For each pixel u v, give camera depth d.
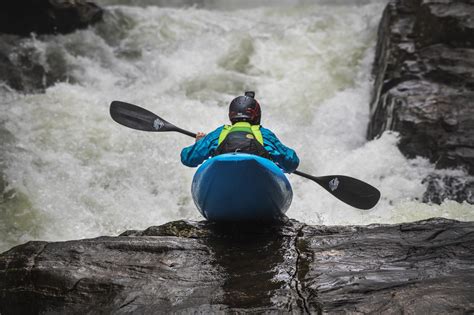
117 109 12.41
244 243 10.20
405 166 19.83
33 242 10.10
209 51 28.97
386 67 23.33
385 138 20.52
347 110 25.44
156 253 9.83
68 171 20.36
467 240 9.71
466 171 19.14
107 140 21.73
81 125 22.33
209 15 32.91
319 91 26.59
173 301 8.54
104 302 8.71
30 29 28.72
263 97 26.30
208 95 26.22
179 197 20.30
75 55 28.44
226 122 24.45
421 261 9.20
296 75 27.56
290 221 11.17
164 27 30.06
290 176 20.69
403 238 9.95
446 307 7.79
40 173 20.06
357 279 8.73
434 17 23.50
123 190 20.31
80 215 19.09
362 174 19.98
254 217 10.84
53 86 26.69
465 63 22.31
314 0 37.47
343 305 8.11
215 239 10.40
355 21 30.95
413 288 8.34
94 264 9.52
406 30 24.44
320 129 24.81
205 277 9.11
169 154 21.66
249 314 8.09
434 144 19.81
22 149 20.77
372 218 17.61
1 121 21.83
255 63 28.28
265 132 11.15
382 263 9.20
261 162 10.17
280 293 8.54
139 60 28.69
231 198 10.48
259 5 38.38
